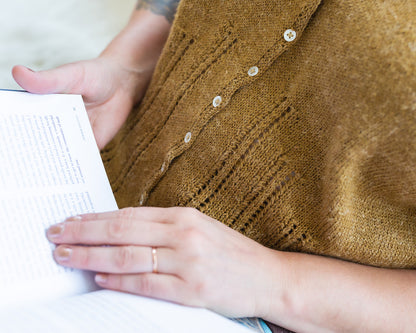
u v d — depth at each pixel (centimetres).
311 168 60
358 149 56
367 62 55
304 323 59
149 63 78
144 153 70
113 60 74
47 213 57
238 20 64
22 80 61
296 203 60
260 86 62
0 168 57
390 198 58
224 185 63
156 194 67
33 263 54
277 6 61
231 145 62
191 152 64
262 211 62
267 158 61
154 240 55
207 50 65
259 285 57
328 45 58
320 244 60
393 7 56
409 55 53
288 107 60
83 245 56
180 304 55
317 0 58
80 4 112
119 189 74
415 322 58
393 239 59
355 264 61
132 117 75
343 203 58
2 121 59
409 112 53
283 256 60
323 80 58
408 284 60
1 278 53
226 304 56
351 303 58
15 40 103
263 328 60
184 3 68
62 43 106
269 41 61
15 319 50
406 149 54
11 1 107
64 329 49
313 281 58
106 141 74
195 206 63
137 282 55
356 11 57
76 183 61
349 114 56
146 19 79
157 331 52
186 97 66
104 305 53
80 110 65
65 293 55
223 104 62
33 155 59
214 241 56
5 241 54
